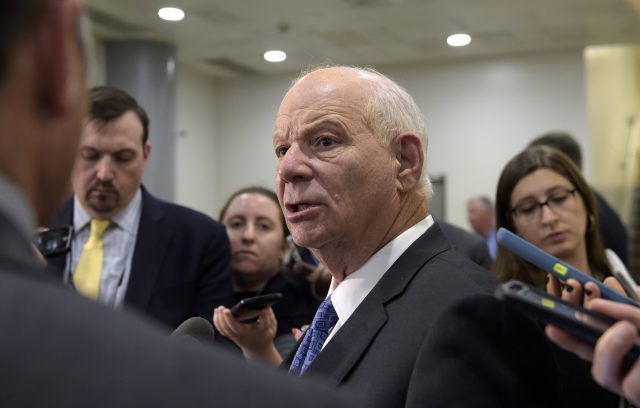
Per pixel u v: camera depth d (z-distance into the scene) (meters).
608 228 2.53
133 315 0.39
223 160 8.63
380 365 0.93
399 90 1.17
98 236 1.91
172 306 1.87
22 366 0.33
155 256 1.89
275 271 2.20
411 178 1.13
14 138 0.40
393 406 0.90
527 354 0.80
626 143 9.02
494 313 0.81
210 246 1.97
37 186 0.42
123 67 6.57
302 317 1.99
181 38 6.61
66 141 0.43
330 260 1.14
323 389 0.39
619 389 0.65
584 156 7.25
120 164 1.86
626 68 9.09
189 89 8.09
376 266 1.08
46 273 0.39
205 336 1.01
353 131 1.09
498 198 1.87
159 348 0.36
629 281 1.68
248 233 2.17
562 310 0.66
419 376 0.80
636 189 9.44
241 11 5.75
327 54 7.30
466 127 7.66
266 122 8.46
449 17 6.00
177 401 0.34
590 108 7.30
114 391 0.34
